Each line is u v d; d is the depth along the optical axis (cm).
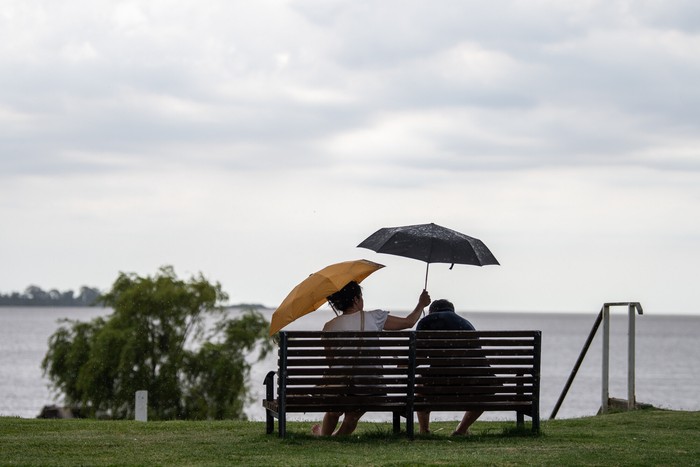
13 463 1037
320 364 1227
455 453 1112
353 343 1225
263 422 1614
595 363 15325
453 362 1262
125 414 4734
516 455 1092
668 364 15238
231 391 4778
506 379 1282
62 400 5188
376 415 4372
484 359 1271
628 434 1338
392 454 1101
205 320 4934
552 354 17938
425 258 1293
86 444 1224
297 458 1072
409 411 1244
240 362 4850
